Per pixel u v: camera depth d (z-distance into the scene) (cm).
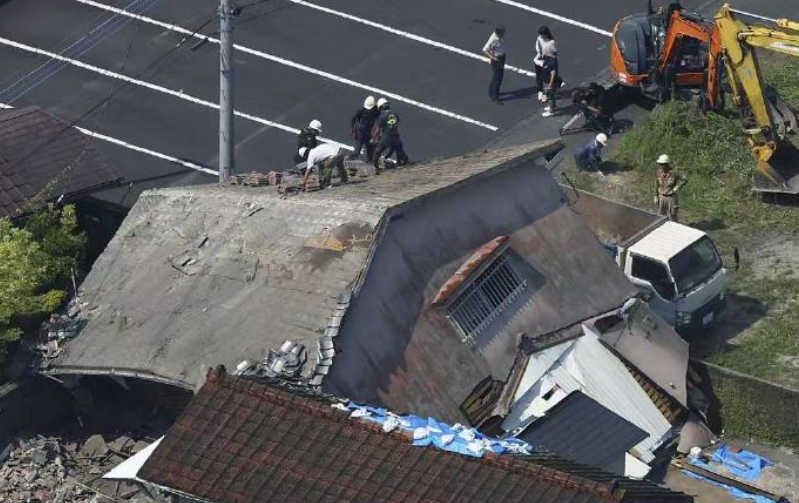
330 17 15925
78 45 15575
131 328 10075
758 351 11544
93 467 9931
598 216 12431
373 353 9431
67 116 14675
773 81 14950
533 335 10225
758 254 12794
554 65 14400
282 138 14350
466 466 7888
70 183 11888
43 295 10531
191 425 8219
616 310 10669
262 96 14875
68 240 11281
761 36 12862
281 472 7994
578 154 13800
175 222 10838
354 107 14712
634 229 12262
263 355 9400
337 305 9406
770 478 10381
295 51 15450
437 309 9819
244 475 8006
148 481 8062
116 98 14900
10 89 15012
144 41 15612
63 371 9994
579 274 10638
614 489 7631
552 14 15938
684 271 11544
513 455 8125
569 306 10481
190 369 9525
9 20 15925
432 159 13962
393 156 13888
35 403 10231
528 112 14650
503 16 15912
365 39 15612
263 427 8181
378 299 9612
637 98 14762
